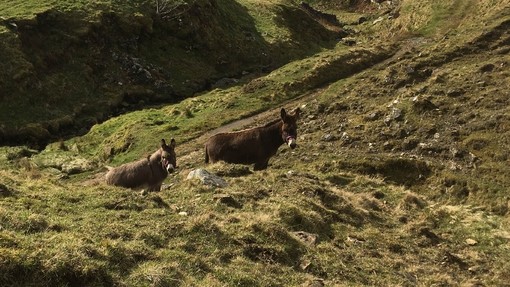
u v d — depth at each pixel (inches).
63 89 1662.2
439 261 549.3
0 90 1510.8
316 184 664.4
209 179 555.5
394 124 1091.9
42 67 1685.5
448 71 1321.4
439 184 877.8
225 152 673.6
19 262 272.4
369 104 1250.6
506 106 1063.6
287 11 2896.2
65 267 280.8
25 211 369.4
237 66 2260.1
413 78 1344.7
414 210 743.1
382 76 1408.7
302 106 1357.0
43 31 1796.3
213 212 452.1
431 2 2509.8
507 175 859.4
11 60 1601.9
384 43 2158.0
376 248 523.5
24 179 497.0
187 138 1261.1
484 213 771.4
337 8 3818.9
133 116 1519.4
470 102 1112.8
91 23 1905.8
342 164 964.0
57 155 1253.1
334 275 406.0
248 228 424.2
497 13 1711.4
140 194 466.9
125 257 319.0
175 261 334.6
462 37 1576.0
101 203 424.2
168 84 1931.6
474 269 550.9
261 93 1567.4
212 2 2475.4
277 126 659.4
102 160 1248.2
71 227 353.4
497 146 939.3
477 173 888.3
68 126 1546.5
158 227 384.2
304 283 359.3
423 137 1023.0
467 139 975.6
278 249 404.2
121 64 1902.1
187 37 2215.8
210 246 377.1
